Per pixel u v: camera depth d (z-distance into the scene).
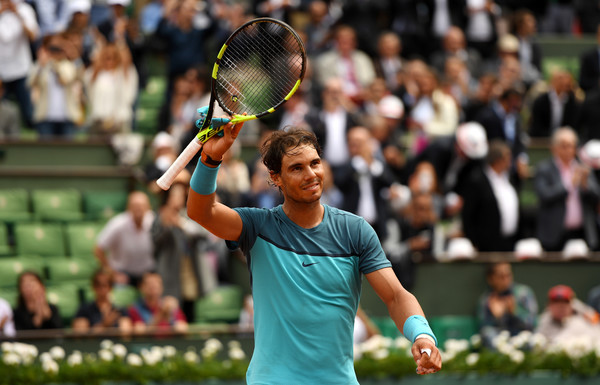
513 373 21.92
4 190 30.45
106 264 26.28
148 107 37.81
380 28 41.47
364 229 10.58
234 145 32.91
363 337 23.41
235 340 21.88
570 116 35.44
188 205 10.41
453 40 38.53
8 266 27.17
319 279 10.33
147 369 20.25
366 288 25.97
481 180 28.06
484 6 40.25
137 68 34.94
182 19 35.41
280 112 33.31
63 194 30.53
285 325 10.27
